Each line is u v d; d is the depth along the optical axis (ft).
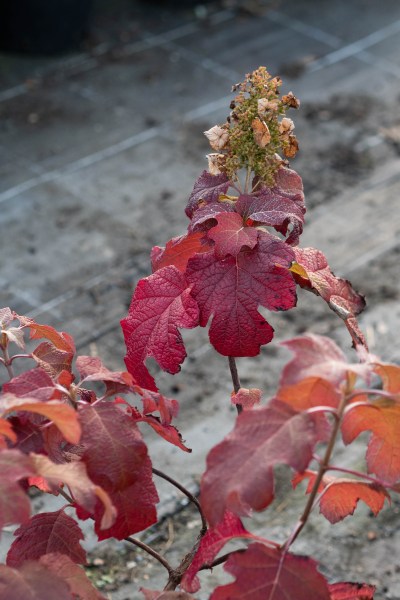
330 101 27.86
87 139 25.45
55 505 14.25
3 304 19.25
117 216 22.34
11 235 21.36
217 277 7.18
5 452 5.20
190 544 13.79
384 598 13.11
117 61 29.55
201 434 16.05
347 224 22.34
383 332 18.85
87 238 21.48
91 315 19.11
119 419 6.09
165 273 7.62
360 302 7.66
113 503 6.29
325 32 32.09
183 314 7.42
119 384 6.50
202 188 7.78
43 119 26.21
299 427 5.41
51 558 5.78
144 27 31.78
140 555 13.53
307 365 5.27
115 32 31.30
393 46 31.48
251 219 7.34
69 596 5.33
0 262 20.45
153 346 7.48
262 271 7.12
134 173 24.09
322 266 7.66
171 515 14.28
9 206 22.41
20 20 28.78
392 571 13.62
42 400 6.00
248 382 17.39
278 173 7.72
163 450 15.57
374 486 6.30
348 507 6.79
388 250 21.44
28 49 29.30
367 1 34.47
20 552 6.75
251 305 7.11
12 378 6.81
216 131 7.53
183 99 27.76
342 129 26.43
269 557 5.75
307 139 25.85
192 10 33.04
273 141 7.45
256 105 7.36
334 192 23.61
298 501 14.75
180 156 24.94
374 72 29.78
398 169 24.79
